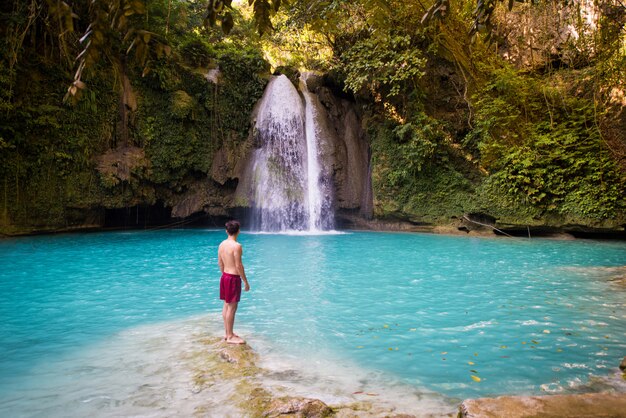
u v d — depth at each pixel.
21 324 5.80
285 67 22.34
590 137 15.81
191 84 20.17
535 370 4.15
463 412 2.81
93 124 17.47
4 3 14.48
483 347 4.83
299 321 5.92
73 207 17.25
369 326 5.68
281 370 4.20
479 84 18.14
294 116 20.81
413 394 3.63
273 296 7.36
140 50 1.86
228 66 20.98
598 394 2.96
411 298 7.19
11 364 4.37
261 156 20.50
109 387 3.78
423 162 17.98
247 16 24.70
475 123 17.92
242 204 19.98
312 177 20.78
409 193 18.80
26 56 15.43
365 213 20.61
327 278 8.88
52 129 16.31
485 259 11.36
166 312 6.43
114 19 1.81
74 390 3.72
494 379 3.95
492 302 6.88
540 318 5.95
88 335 5.33
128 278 8.98
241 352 4.57
